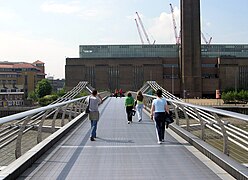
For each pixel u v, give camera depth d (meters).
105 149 9.89
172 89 115.00
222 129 8.28
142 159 8.47
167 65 119.25
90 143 11.00
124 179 6.64
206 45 139.12
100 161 8.27
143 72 118.50
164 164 7.89
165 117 11.08
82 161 8.27
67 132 13.50
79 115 19.31
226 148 8.21
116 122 18.17
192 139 10.45
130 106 17.50
